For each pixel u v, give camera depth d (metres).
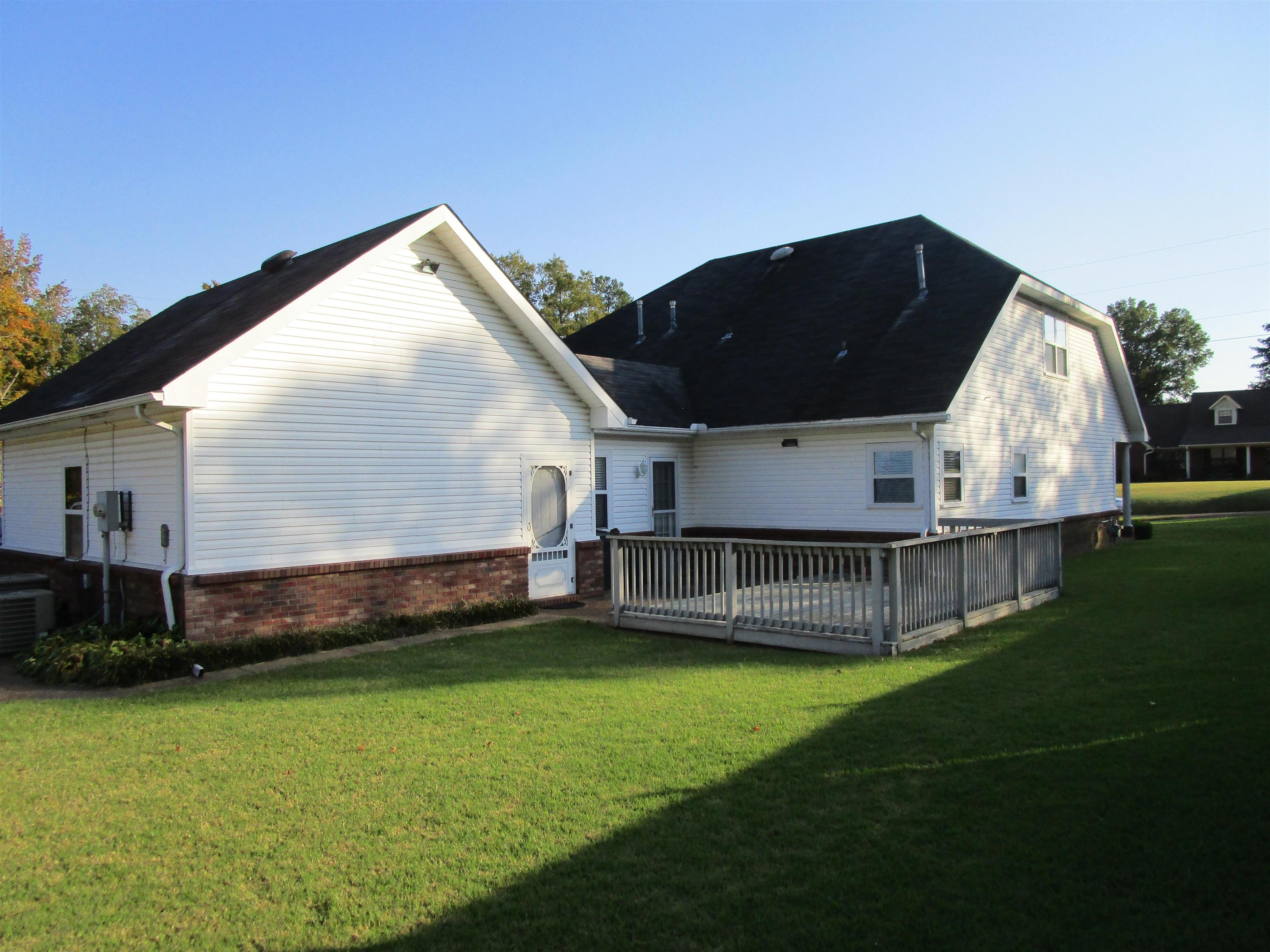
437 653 10.34
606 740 6.49
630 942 3.70
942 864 4.28
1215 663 8.23
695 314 23.58
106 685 9.08
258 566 10.68
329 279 11.38
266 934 3.86
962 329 16.67
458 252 12.89
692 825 4.86
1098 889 3.99
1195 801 4.90
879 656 9.42
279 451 10.93
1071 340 21.73
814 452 17.14
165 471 10.60
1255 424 57.81
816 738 6.36
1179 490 44.94
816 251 22.91
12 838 4.99
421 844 4.73
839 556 9.84
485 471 13.38
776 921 3.83
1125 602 12.62
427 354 12.62
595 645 10.71
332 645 10.81
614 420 14.88
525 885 4.23
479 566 13.21
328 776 5.88
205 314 14.23
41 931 3.93
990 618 11.54
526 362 14.07
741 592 10.74
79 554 12.78
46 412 12.78
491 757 6.18
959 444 16.42
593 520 15.29
